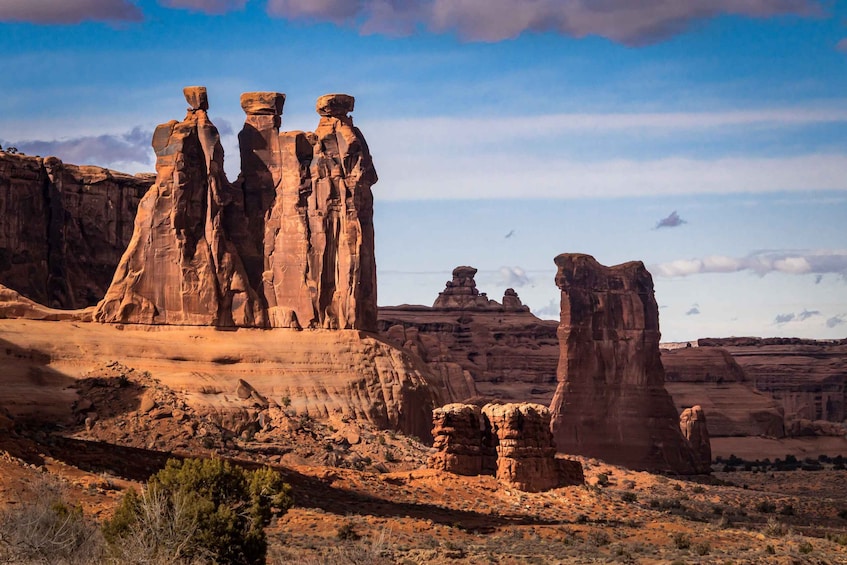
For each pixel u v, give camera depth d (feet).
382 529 393.29
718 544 426.10
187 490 338.54
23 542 305.53
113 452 453.58
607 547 405.59
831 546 439.22
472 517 443.32
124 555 305.73
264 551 330.54
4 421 437.17
